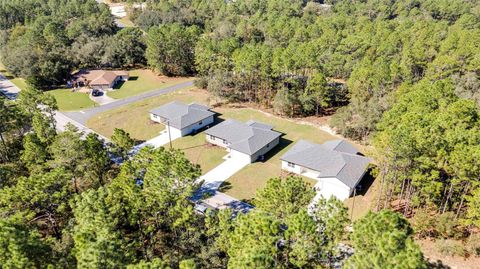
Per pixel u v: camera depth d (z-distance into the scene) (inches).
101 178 1914.4
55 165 1763.0
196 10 6235.2
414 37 4001.0
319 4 7490.2
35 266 1030.4
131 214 1337.4
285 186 1316.4
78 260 988.6
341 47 4077.3
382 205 1802.4
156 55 4153.5
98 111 3250.5
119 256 1019.9
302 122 2942.9
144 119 3043.8
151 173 1461.6
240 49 3548.2
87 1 5930.1
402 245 879.7
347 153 2170.3
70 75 4141.2
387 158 1592.0
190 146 2588.6
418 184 1526.8
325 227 1141.7
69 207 1544.0
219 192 2042.3
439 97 2142.0
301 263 1087.6
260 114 3110.2
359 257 941.8
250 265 925.2
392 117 2066.9
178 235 1487.5
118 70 4498.0
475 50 3026.6
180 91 3740.2
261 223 1075.3
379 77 2790.4
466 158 1385.3
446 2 6043.3
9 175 1823.3
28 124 2347.4
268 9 6456.7
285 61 3021.7
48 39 4399.6
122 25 5999.0
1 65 4564.5
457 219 1537.9
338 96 3164.4
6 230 984.9
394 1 6860.2
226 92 3383.4
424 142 1493.6
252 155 2343.8
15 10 5541.3
